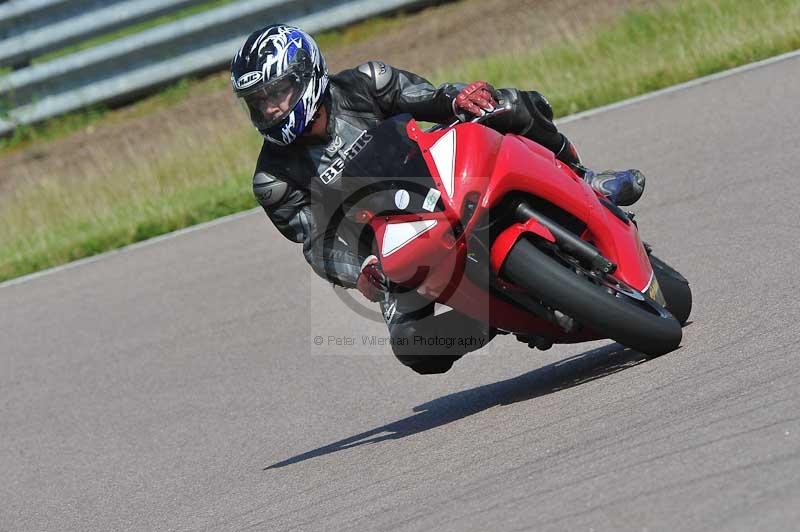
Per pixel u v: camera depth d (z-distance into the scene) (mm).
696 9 48656
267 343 28438
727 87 39875
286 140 17219
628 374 17078
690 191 30312
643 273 17375
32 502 21422
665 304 18641
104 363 29984
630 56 46594
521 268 15844
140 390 27172
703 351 16891
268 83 16750
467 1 58938
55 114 58344
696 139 34969
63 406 27422
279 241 38031
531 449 14773
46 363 31250
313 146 17531
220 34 58312
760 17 45594
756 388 14031
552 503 12164
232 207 43906
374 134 16422
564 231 16469
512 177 15961
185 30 57688
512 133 18125
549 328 17562
